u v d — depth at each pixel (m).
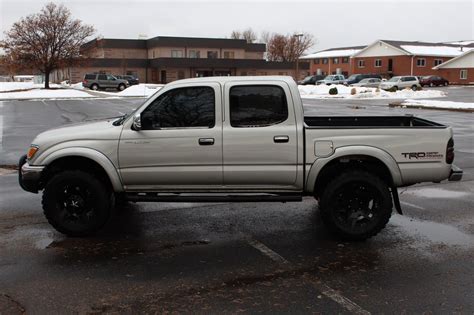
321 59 86.06
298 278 4.80
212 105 5.75
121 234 6.19
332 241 5.91
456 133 16.45
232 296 4.40
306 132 5.70
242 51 73.12
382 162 5.77
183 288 4.57
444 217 6.92
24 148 13.27
